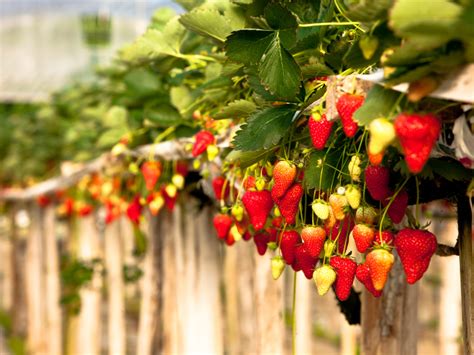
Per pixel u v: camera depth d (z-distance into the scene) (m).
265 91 1.99
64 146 8.67
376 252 1.71
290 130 2.02
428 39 1.24
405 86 1.34
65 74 12.77
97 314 6.61
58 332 7.53
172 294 5.10
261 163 2.16
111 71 4.90
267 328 3.39
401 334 2.77
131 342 8.47
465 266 1.85
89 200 6.30
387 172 1.72
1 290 12.42
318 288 1.88
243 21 2.34
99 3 12.73
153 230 5.19
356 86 1.57
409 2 1.20
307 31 1.96
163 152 3.24
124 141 3.78
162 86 3.66
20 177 9.09
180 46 2.90
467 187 1.77
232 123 2.62
